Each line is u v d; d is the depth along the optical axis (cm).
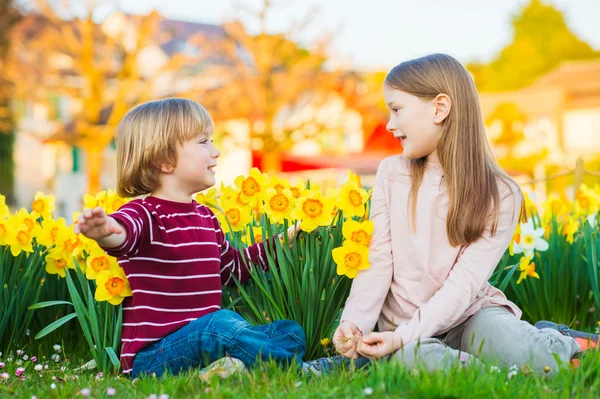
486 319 247
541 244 323
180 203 261
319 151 2505
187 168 258
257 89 1861
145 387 217
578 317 344
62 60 1858
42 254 304
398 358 224
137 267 249
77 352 306
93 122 1725
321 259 271
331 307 276
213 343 236
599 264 315
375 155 2292
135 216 241
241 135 2127
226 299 283
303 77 1880
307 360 267
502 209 254
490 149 267
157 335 247
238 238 302
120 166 266
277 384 212
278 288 270
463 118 256
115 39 1706
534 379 218
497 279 297
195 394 206
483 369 220
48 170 2625
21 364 271
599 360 219
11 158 2433
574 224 350
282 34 1852
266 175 300
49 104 1803
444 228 254
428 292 253
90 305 265
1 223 292
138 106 268
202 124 263
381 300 254
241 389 210
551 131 2966
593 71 3288
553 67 4031
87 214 210
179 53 1812
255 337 238
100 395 211
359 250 255
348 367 244
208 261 259
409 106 256
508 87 4000
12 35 1717
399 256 256
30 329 312
